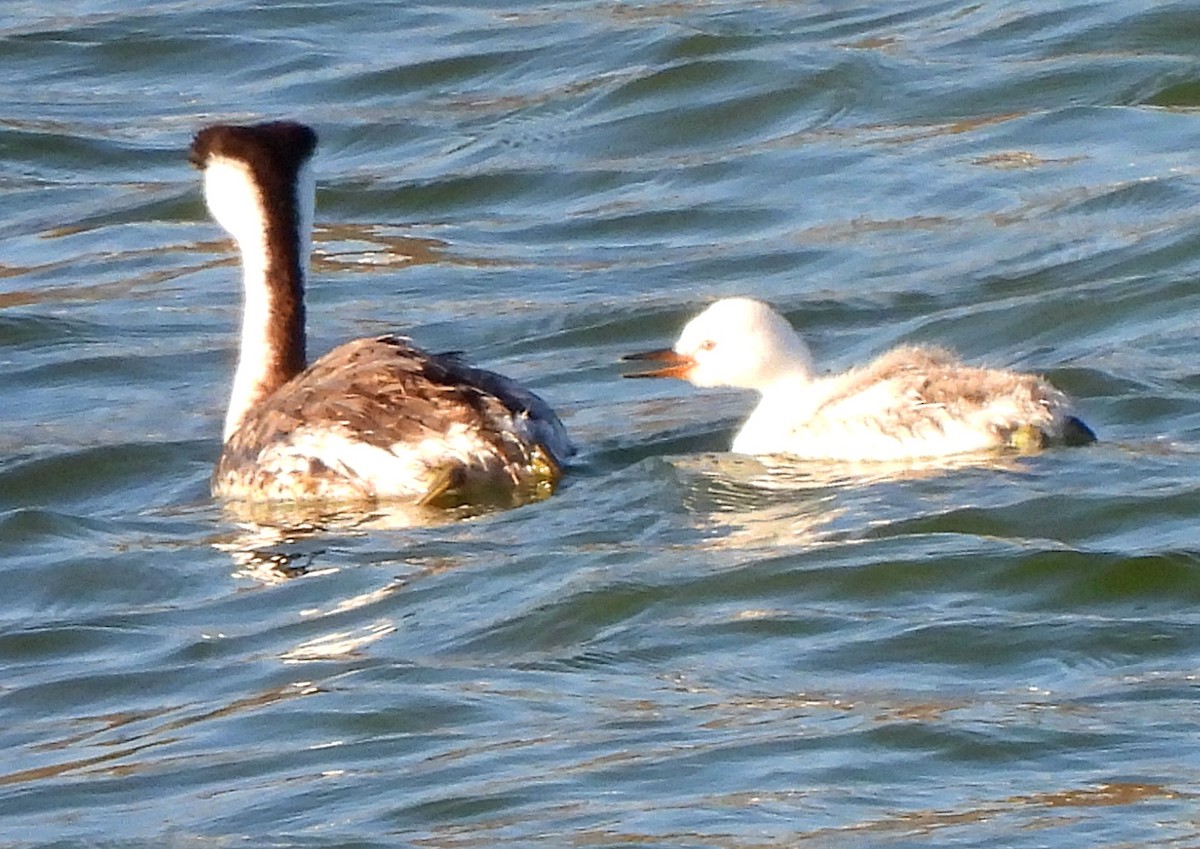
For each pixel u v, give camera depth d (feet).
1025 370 57.72
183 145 82.28
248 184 54.19
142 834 36.94
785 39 86.17
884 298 65.82
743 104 80.69
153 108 86.02
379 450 49.93
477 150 79.87
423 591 46.29
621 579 45.55
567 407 58.65
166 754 40.27
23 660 45.60
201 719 41.70
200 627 46.03
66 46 91.50
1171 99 78.13
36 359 64.75
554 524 48.80
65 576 48.91
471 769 38.37
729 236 72.13
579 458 52.95
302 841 36.04
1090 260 66.44
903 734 38.75
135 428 59.26
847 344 63.16
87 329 67.05
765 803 36.42
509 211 75.97
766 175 75.87
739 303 52.85
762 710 40.32
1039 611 43.83
